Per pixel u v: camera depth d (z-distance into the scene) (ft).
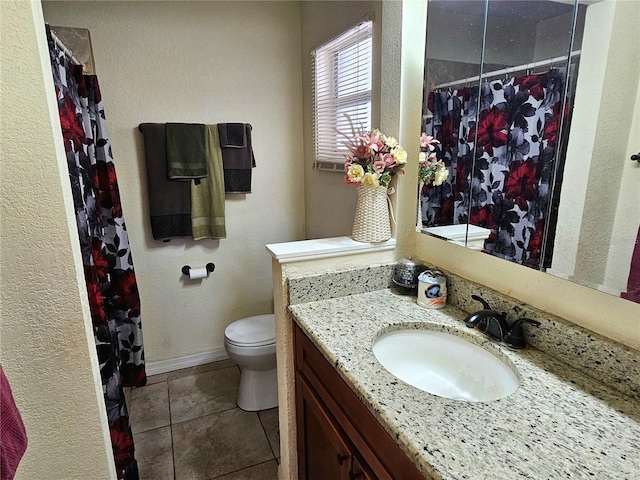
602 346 2.81
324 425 3.68
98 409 3.07
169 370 7.92
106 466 3.20
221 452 5.76
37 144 2.54
